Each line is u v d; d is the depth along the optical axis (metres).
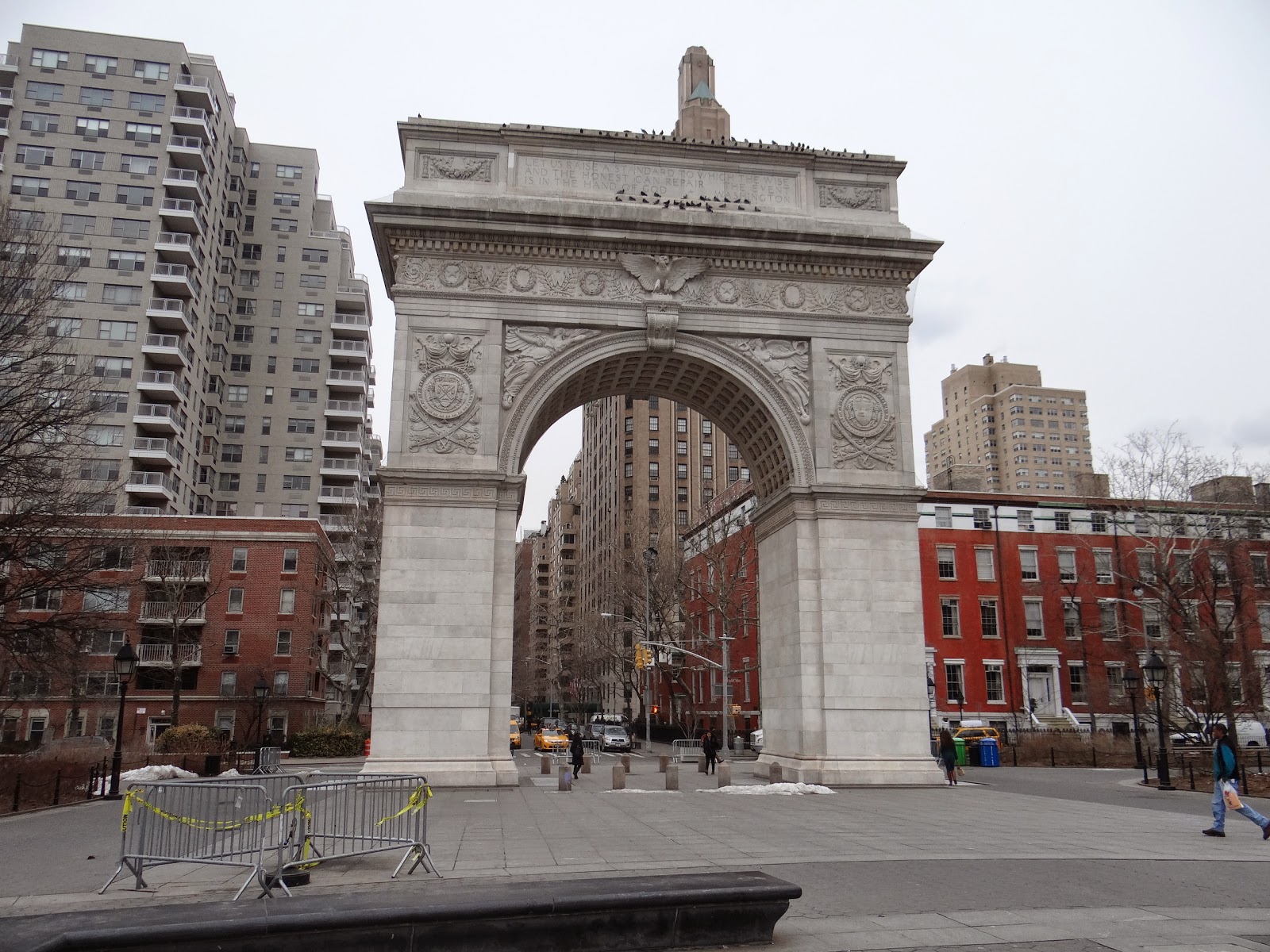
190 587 61.75
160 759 41.16
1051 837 18.38
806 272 34.56
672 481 116.44
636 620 64.69
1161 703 43.69
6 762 35.41
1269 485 55.78
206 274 81.62
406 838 14.31
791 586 33.19
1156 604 54.09
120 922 8.57
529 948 9.23
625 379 36.62
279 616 61.69
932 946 9.50
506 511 31.31
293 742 50.50
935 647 59.31
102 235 74.81
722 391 35.72
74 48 78.00
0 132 74.94
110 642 59.88
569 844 16.89
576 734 36.59
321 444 86.69
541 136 34.19
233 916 8.74
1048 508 63.22
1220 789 18.64
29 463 32.34
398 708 29.14
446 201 32.75
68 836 19.70
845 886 12.80
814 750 31.30
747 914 9.66
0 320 31.67
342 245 102.00
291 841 13.12
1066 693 60.59
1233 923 10.59
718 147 35.06
